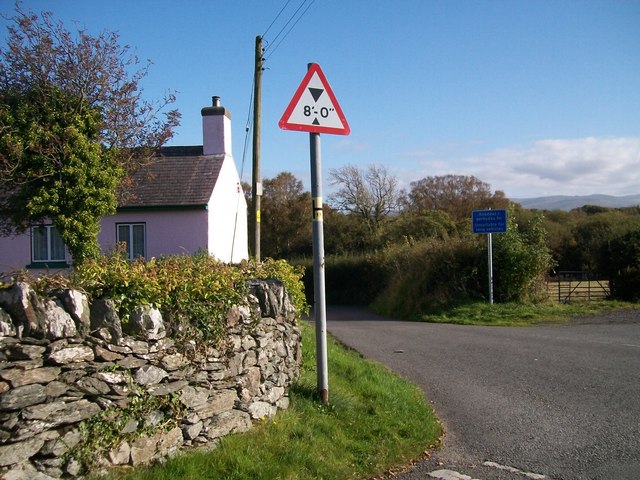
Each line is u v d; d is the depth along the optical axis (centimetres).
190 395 480
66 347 392
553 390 838
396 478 515
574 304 2072
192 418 480
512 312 1912
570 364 1023
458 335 1500
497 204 5816
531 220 2284
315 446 534
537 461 560
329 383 746
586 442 611
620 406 744
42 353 379
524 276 2089
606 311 1905
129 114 1330
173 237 1980
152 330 452
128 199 1789
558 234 3803
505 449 596
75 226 1201
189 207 1955
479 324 1805
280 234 5184
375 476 512
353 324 1952
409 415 679
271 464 477
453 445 611
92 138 1272
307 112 634
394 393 761
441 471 532
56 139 1174
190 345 487
